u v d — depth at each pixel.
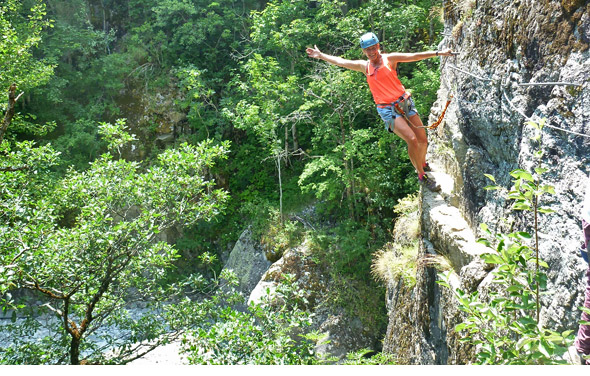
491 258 2.74
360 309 14.75
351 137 15.95
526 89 4.29
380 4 15.80
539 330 2.45
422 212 6.79
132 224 6.63
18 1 18.56
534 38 4.12
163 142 21.67
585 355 2.48
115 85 21.66
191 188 7.55
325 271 15.43
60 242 6.18
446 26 7.13
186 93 21.75
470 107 5.76
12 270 5.47
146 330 7.38
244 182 20.48
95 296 6.52
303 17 19.20
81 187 7.14
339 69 15.54
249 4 22.56
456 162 6.43
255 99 18.67
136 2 23.52
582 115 3.43
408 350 7.39
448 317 5.40
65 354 6.62
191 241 19.66
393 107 5.98
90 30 22.33
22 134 21.30
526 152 4.16
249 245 17.86
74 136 20.91
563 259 3.45
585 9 3.49
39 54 21.95
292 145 19.78
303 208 17.80
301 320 6.05
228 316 5.59
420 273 6.72
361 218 16.70
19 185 7.61
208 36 22.44
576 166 3.45
